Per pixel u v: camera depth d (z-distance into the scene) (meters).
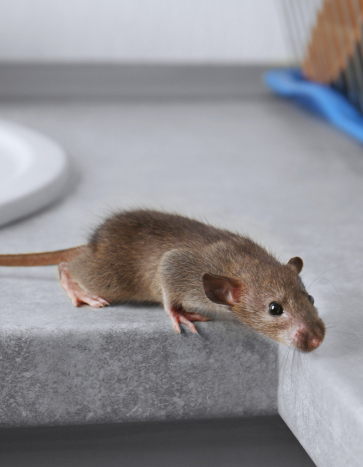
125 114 1.20
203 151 0.94
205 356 0.54
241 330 0.54
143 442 0.56
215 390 0.55
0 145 0.89
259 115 1.21
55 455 0.55
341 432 0.49
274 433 0.56
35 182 0.71
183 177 0.80
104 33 1.34
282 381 0.55
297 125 1.13
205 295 0.54
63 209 0.70
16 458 0.55
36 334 0.53
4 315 0.55
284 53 1.37
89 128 1.09
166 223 0.57
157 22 1.34
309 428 0.52
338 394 0.50
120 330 0.54
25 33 1.31
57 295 0.57
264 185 0.77
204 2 1.34
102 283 0.56
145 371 0.54
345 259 0.62
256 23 1.37
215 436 0.56
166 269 0.54
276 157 0.91
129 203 0.71
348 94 1.07
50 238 0.65
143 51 1.36
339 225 0.68
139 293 0.56
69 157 0.89
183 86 1.35
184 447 0.55
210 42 1.37
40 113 1.20
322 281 0.59
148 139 1.02
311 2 1.26
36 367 0.54
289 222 0.68
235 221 0.68
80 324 0.54
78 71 1.30
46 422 0.55
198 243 0.55
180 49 1.37
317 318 0.52
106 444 0.56
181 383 0.55
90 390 0.54
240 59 1.38
